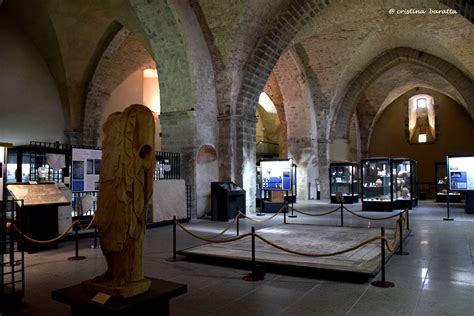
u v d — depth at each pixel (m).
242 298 4.90
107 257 3.47
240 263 6.53
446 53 19.19
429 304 4.61
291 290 5.23
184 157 13.73
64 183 9.93
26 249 7.74
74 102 18.33
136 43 18.41
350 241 8.29
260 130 30.83
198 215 13.72
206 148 14.30
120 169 3.39
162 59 14.15
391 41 20.89
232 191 13.27
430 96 30.73
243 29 14.03
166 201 12.14
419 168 30.38
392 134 31.41
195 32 13.99
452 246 8.18
